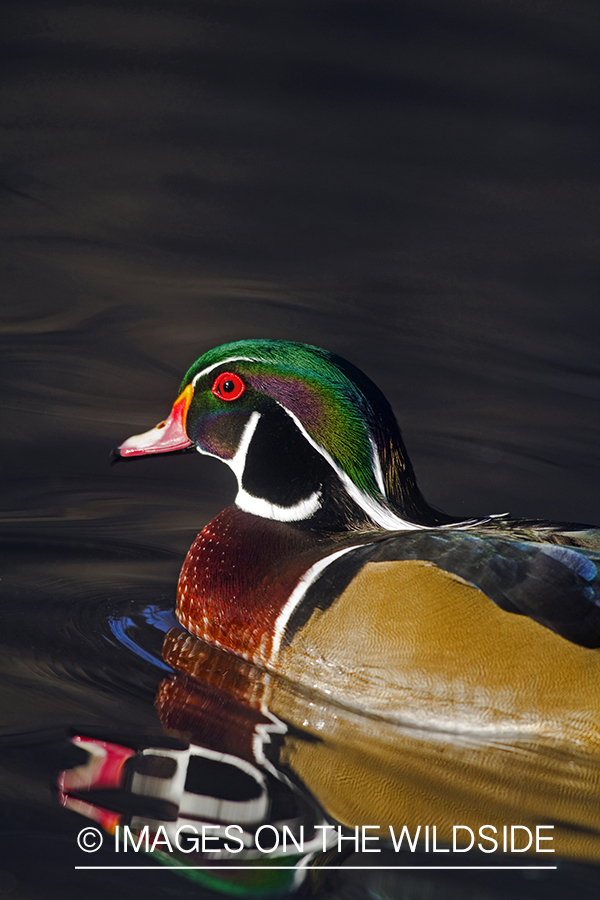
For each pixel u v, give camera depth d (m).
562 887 7.23
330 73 25.95
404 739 8.82
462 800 8.15
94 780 7.81
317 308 17.59
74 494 12.83
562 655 8.65
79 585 10.92
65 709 8.69
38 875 6.96
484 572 8.93
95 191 20.81
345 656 9.15
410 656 8.89
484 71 26.45
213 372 10.45
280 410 10.13
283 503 10.23
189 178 21.44
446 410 15.05
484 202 21.55
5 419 14.12
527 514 12.84
